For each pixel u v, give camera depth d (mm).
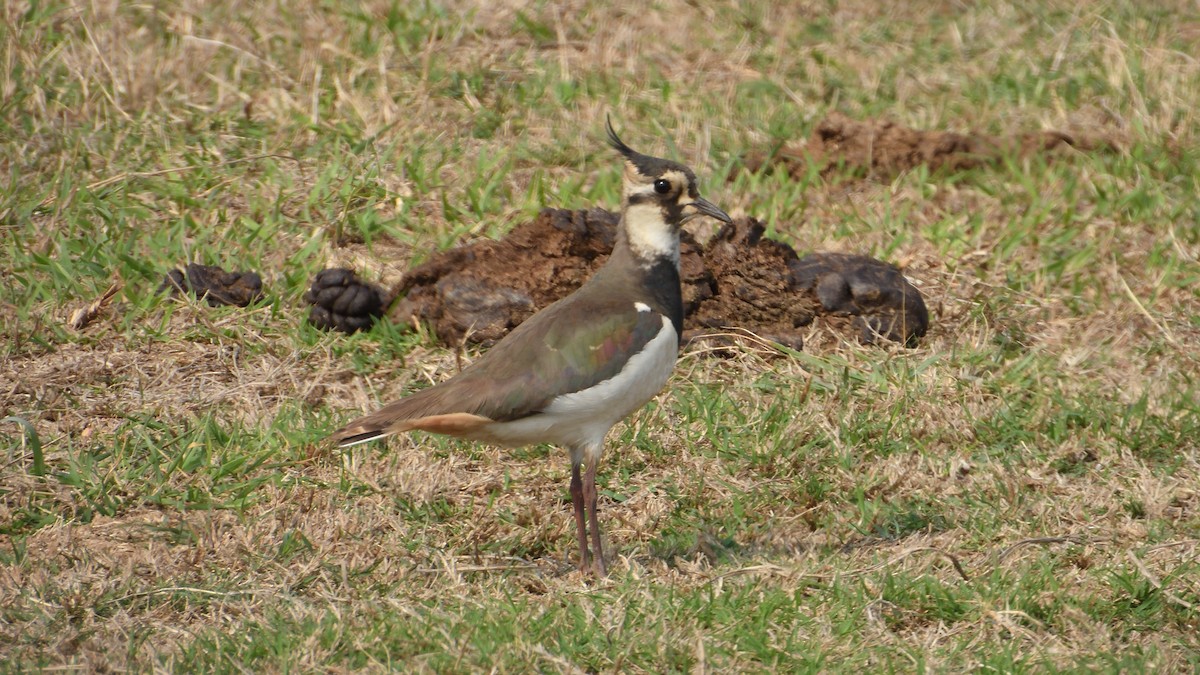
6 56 16219
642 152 16438
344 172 15086
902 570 9500
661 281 9703
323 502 10250
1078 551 9844
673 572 9523
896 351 12711
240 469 10633
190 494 10242
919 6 20781
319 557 9539
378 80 17094
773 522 10352
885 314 12945
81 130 15508
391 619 8641
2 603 8820
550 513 10320
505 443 9438
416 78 17359
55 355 12195
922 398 11961
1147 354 12953
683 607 8852
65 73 16469
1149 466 11164
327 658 8180
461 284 12531
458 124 16656
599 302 9469
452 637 8406
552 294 12531
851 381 12250
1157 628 8938
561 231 12562
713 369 12391
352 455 10875
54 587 9016
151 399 11633
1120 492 10758
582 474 10922
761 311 12930
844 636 8617
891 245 14492
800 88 18281
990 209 15672
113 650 8297
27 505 10070
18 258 13367
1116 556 9750
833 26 20031
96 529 9844
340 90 16609
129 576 9117
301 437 10977
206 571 9375
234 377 12086
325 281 12719
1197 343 13117
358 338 12625
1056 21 20125
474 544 9844
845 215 15281
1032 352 12734
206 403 11594
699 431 11508
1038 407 11867
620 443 11266
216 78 16656
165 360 12172
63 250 13344
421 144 16000
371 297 12789
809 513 10430
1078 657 8445
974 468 11141
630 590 9062
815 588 9352
